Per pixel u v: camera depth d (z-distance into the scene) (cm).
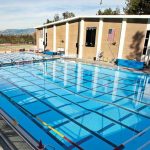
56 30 2589
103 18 1989
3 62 1872
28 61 1912
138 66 1673
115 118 788
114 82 1317
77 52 2334
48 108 869
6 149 475
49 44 2794
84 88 1174
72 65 1848
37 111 836
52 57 2192
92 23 2098
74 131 677
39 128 690
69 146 587
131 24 1811
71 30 2353
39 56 2330
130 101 980
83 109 870
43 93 1066
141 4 2961
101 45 2081
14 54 2517
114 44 1975
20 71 1574
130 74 1539
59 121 750
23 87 1163
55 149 568
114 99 1005
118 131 685
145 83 1304
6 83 1237
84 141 617
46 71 1591
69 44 2434
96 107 897
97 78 1410
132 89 1177
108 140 628
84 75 1487
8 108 861
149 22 1694
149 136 649
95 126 718
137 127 718
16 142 496
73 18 2227
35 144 473
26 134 520
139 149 549
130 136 654
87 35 2175
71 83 1273
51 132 664
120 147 497
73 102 950
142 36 1764
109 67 1745
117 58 1978
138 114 830
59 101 958
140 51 1805
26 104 909
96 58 2123
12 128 555
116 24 1914
